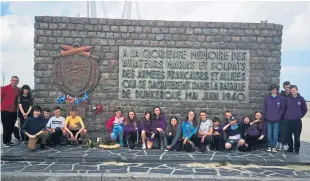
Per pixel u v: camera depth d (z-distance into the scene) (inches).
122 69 410.3
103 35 408.8
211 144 372.5
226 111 406.6
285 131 371.2
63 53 405.1
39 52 406.6
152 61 410.6
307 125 681.6
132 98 411.2
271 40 413.1
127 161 319.6
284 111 371.6
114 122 382.9
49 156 323.3
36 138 347.3
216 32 410.9
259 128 370.6
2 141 401.7
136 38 409.7
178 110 410.6
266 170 299.0
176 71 411.2
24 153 333.7
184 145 360.2
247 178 267.9
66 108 406.6
